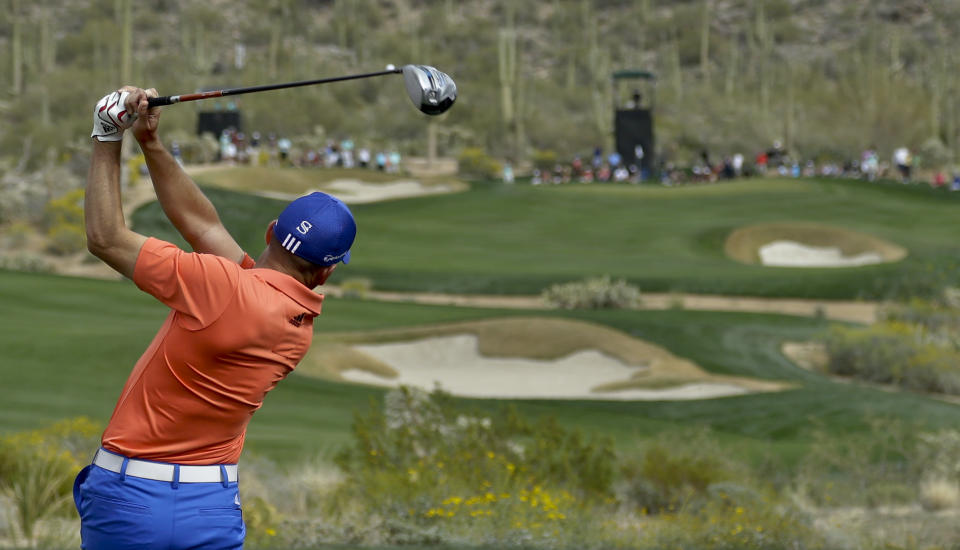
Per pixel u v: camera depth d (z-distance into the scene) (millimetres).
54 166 86250
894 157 124000
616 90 142375
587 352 38250
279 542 10531
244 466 14781
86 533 3891
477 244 72750
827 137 134500
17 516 10844
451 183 94188
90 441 14867
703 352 37938
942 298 51438
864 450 20906
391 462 14000
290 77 168375
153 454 3789
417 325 40094
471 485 13250
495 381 36094
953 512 15930
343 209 3980
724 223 77312
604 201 87375
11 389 26500
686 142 133875
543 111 164000
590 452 15242
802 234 72938
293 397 28469
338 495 12758
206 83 148625
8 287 44562
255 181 85188
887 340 37750
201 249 4215
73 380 28094
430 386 34406
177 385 3758
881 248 70062
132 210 70875
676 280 58688
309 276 4004
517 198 87750
